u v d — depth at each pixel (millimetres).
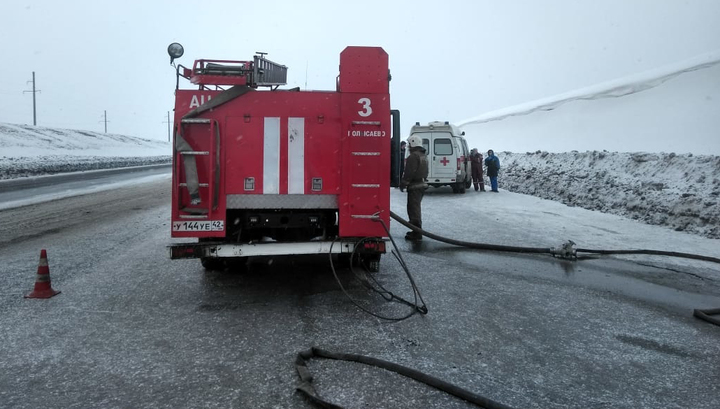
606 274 6762
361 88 5238
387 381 3393
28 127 61750
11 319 4590
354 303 5184
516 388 3342
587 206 14031
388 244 5297
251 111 5195
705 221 9883
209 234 5125
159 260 7086
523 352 3980
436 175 18000
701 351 4086
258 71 5262
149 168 34531
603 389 3363
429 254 7941
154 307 4996
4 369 3547
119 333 4262
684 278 6566
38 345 3986
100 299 5238
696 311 5004
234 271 6461
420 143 8969
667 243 8797
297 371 3500
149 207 13328
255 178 5199
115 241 8484
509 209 13680
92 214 11867
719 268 7117
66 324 4473
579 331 4512
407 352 3918
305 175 5246
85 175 26297
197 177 5082
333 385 3316
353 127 5227
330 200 5301
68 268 6547
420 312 4910
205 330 4352
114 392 3207
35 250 7695
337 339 4172
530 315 4945
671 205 11266
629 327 4652
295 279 6168
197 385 3305
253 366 3613
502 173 24297
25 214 11766
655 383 3473
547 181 18203
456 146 18031
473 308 5129
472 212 13008
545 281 6348
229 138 5184
